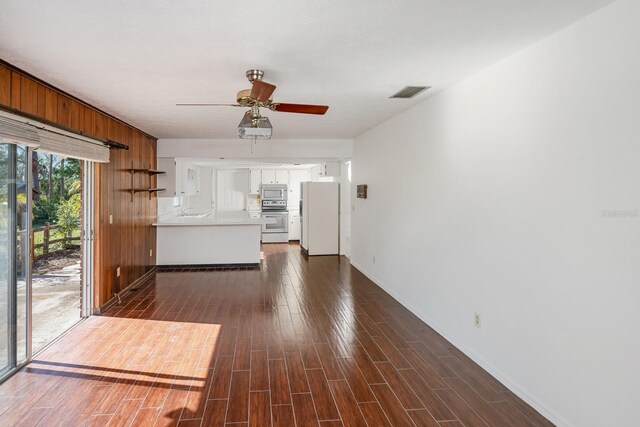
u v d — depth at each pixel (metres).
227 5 1.97
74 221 5.62
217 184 10.79
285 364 3.11
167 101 3.96
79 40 2.39
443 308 3.69
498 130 2.82
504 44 2.48
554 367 2.31
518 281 2.62
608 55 1.94
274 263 7.48
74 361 3.12
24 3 1.93
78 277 5.67
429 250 3.97
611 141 1.93
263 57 2.71
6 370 2.87
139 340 3.58
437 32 2.30
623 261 1.87
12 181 2.88
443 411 2.45
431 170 3.89
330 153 6.99
